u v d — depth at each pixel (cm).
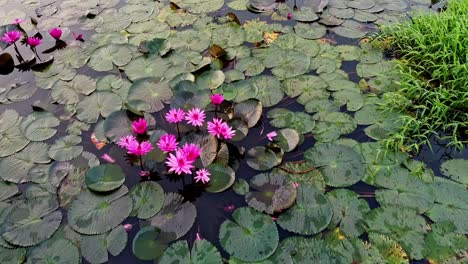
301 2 293
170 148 176
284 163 184
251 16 283
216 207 168
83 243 157
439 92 203
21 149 194
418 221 158
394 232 155
